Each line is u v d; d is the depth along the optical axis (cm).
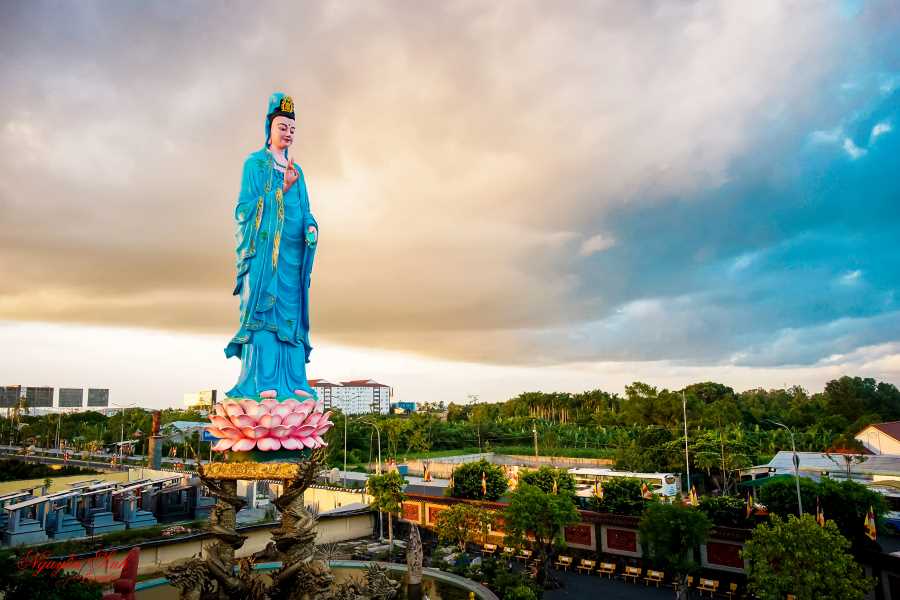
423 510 5844
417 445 12238
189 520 6562
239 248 3098
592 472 6662
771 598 2898
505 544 4331
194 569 2411
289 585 2508
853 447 8006
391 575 4006
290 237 3152
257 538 5034
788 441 9750
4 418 19012
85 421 17512
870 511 3541
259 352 2944
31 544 4841
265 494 7838
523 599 3328
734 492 7250
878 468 6303
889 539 4134
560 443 12531
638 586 4262
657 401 12638
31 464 8919
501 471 5791
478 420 14788
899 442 7906
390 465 9394
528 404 17700
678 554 3803
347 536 5703
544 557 4309
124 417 15925
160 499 6556
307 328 3167
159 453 10425
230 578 2469
